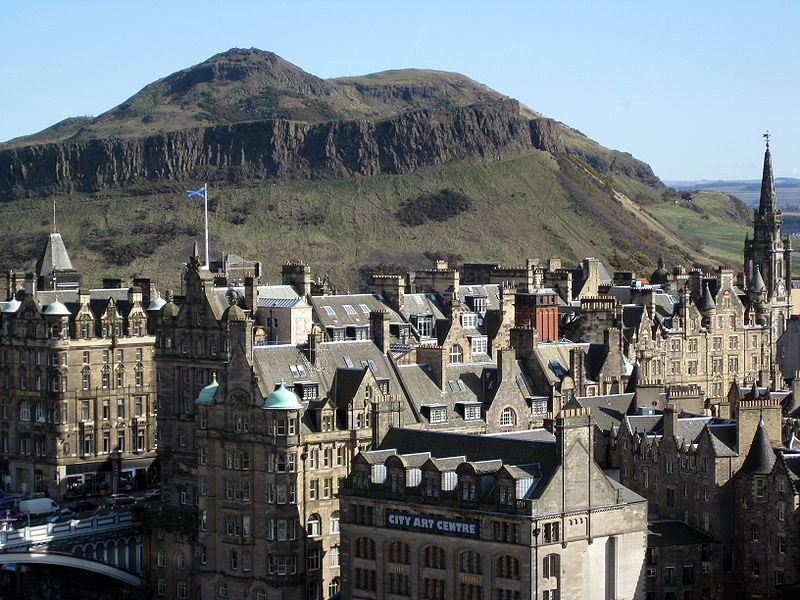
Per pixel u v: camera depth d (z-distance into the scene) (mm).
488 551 176875
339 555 196125
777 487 197625
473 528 178000
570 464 177250
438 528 181125
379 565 187250
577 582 177875
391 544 186500
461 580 179625
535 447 180750
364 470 189375
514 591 174875
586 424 179125
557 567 175750
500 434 193875
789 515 195625
